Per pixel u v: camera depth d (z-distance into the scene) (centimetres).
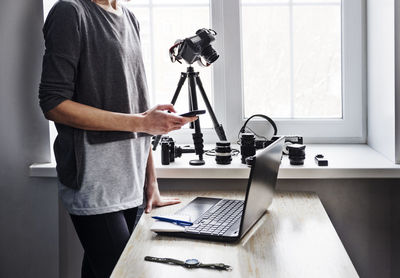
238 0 235
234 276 115
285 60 240
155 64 244
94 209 153
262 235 142
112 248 156
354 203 207
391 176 189
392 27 193
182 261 122
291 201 178
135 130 151
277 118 242
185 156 220
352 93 237
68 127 153
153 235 143
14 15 200
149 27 242
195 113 154
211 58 202
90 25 149
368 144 236
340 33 237
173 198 181
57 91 143
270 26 239
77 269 220
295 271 118
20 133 206
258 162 132
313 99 241
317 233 143
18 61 202
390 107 199
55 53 143
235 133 242
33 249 213
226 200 174
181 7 240
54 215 211
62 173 157
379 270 211
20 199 210
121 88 154
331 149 228
